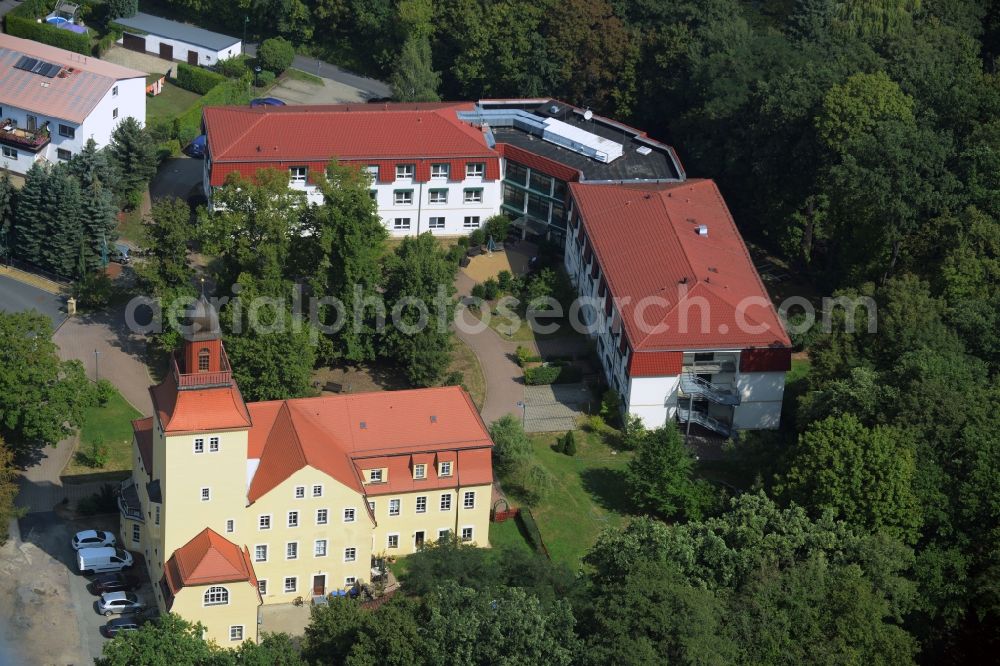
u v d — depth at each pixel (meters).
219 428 142.38
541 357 195.75
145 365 187.88
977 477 159.50
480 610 134.50
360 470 155.50
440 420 159.50
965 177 196.88
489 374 193.00
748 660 138.25
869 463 158.25
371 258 187.88
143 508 154.62
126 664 129.50
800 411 174.25
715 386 183.25
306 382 177.38
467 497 160.00
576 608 141.38
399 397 159.88
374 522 152.75
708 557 148.12
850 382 170.38
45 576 153.50
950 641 157.62
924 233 193.25
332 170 188.62
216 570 143.50
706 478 176.88
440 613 134.50
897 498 157.25
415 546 161.00
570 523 169.00
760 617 139.88
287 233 187.50
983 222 188.75
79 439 174.38
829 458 160.25
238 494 146.62
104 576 152.88
